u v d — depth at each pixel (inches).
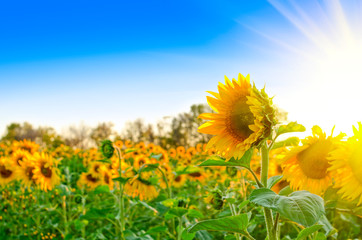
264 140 90.4
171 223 257.3
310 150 100.7
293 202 76.2
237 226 88.4
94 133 1875.0
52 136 1040.2
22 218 315.6
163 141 1391.5
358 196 92.0
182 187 384.5
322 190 103.3
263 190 82.4
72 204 319.6
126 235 176.1
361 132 85.8
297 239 86.0
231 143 101.6
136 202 210.5
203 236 162.7
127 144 601.0
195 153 581.3
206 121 109.6
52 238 273.9
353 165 86.6
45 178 249.4
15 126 1891.0
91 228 289.0
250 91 92.4
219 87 104.1
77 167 544.1
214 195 160.1
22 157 289.9
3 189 351.9
